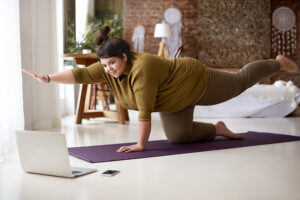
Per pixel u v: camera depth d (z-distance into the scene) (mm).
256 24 9398
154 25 9250
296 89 4957
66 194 1610
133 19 9211
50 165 1884
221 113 5020
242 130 3703
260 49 9445
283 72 9602
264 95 4957
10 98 2699
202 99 2627
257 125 4129
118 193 1619
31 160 1939
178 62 2535
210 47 9375
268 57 9477
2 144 2359
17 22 2912
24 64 3512
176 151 2510
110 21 8734
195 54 9406
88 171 1967
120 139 3127
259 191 1645
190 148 2623
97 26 7535
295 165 2133
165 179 1841
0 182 1802
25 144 1938
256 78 2758
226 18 9344
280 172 1977
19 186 1732
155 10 9242
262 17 9414
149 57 2369
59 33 5109
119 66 2316
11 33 2758
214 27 9352
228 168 2064
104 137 3242
